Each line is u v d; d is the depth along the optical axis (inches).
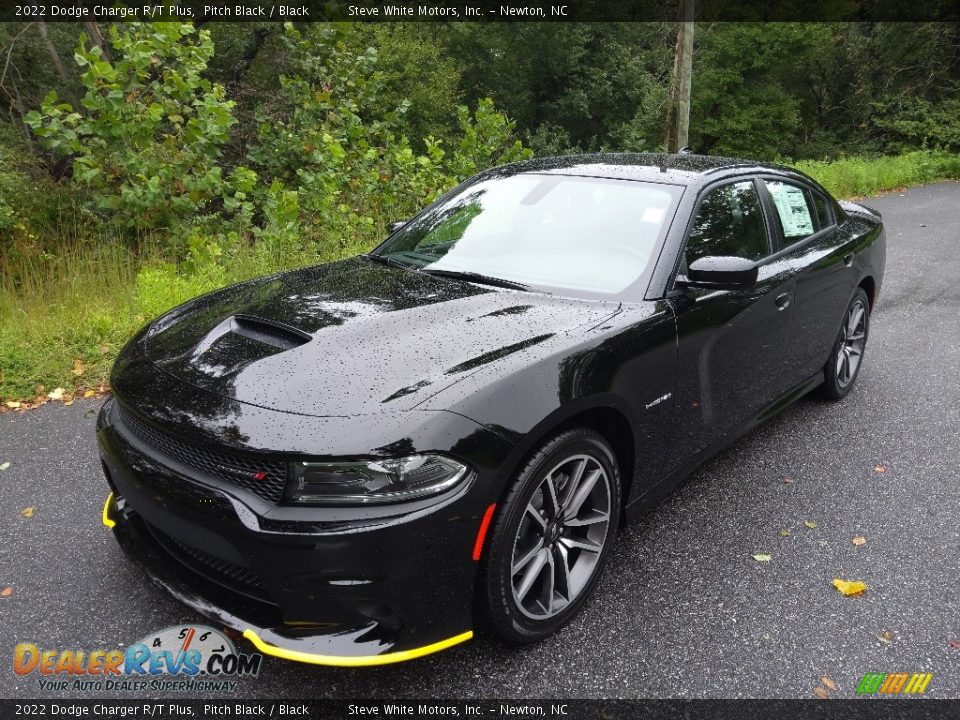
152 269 245.0
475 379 87.2
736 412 135.6
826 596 110.2
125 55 273.4
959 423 175.2
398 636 83.3
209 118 287.9
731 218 133.6
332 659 80.6
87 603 104.6
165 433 87.4
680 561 118.4
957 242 412.5
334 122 371.2
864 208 207.2
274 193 295.1
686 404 117.7
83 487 137.0
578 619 104.0
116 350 201.6
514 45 1343.5
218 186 294.0
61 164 491.8
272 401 84.7
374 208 359.3
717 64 1246.9
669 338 109.7
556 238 124.6
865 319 191.8
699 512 134.1
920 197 629.9
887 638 101.4
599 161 145.6
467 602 86.4
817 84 1460.4
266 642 82.6
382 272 124.9
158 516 87.4
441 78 1094.4
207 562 89.4
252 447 79.4
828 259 159.0
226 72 647.1
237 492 81.1
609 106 1409.9
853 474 149.4
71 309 219.0
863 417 178.7
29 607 103.3
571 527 101.3
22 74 637.9
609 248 120.0
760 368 139.9
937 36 1141.7
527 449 87.6
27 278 240.8
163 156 286.5
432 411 82.1
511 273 120.0
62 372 188.5
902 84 1224.2
